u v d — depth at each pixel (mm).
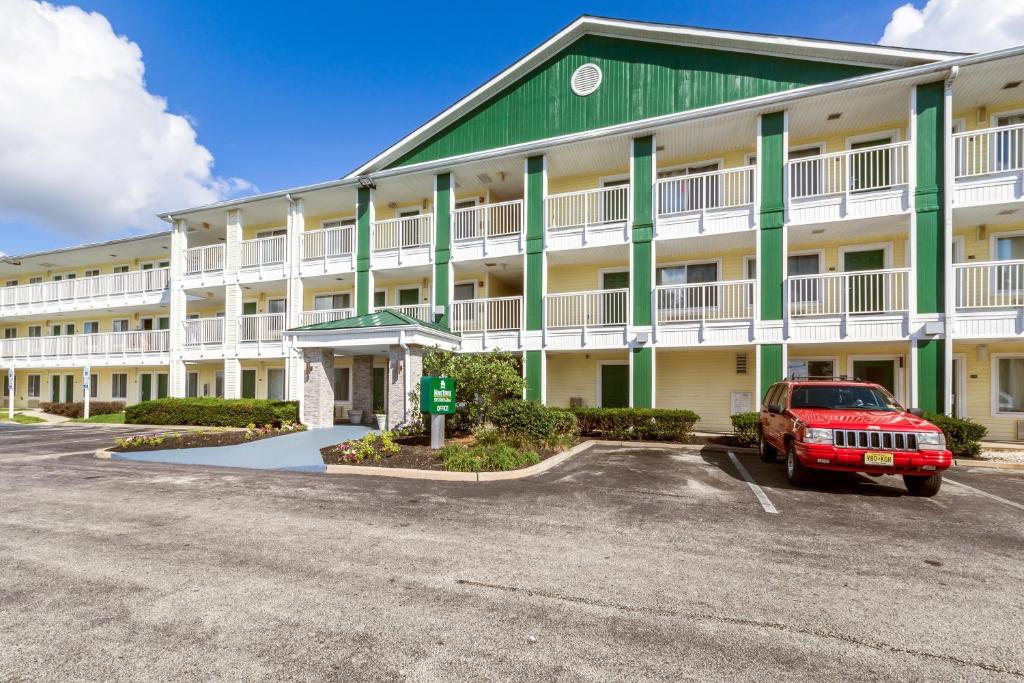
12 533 5391
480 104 17688
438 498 6898
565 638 3174
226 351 19938
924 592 3902
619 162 16094
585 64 16375
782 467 9336
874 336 11914
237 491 7383
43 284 26484
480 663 2891
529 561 4527
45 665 2875
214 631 3256
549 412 11367
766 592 3885
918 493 7152
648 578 4148
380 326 13812
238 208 20281
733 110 13047
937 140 11641
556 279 17141
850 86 11961
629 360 15141
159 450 11461
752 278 14781
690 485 7742
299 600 3719
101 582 4066
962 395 12914
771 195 12984
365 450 9852
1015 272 12266
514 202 15781
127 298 24047
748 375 15023
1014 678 2785
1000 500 6855
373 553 4730
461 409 12039
